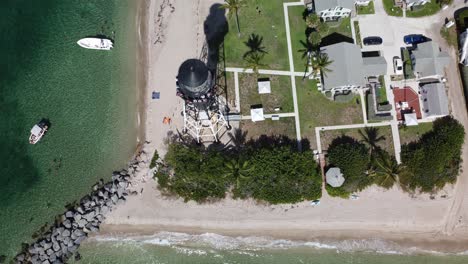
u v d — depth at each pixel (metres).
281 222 79.00
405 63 84.50
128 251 78.94
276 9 87.38
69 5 90.62
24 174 83.19
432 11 87.12
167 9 88.62
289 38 86.00
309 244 78.31
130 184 81.12
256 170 76.69
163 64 86.19
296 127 82.31
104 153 83.50
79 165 83.12
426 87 81.88
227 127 82.25
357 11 87.06
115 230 79.50
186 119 79.00
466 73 82.94
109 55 87.75
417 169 78.31
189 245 78.81
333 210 79.19
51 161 83.56
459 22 85.56
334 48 81.25
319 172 79.00
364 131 81.94
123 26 89.06
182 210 79.81
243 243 78.56
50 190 82.19
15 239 79.88
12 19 90.56
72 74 87.19
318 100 83.25
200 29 87.19
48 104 86.00
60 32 89.38
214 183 78.81
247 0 87.69
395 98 83.31
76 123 85.06
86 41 87.25
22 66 88.00
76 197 81.56
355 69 80.12
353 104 83.00
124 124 84.50
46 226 80.19
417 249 77.94
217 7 88.00
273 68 84.69
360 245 78.19
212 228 79.12
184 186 79.81
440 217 78.81
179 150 78.38
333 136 81.88
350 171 77.19
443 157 77.69
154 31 87.81
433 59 81.88
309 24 84.44
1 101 86.38
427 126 82.19
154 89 85.12
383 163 78.56
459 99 83.56
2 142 84.62
